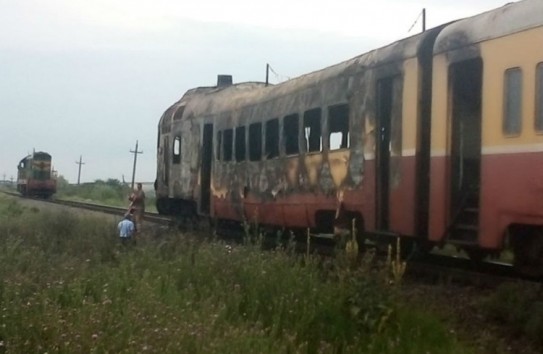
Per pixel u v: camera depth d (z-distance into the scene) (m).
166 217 28.84
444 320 9.09
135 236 16.23
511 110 10.58
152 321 7.61
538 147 10.08
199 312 8.26
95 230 19.27
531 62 10.27
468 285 11.49
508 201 10.56
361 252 15.02
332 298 8.80
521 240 11.01
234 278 9.97
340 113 15.10
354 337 8.12
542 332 8.47
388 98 13.70
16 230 19.42
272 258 10.52
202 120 22.88
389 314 8.48
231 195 20.56
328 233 16.39
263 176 18.56
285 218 17.52
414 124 12.70
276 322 8.30
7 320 7.89
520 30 10.47
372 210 13.80
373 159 13.81
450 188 11.87
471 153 11.97
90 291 9.57
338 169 14.98
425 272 12.73
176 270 10.55
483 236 11.05
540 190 10.01
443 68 11.98
